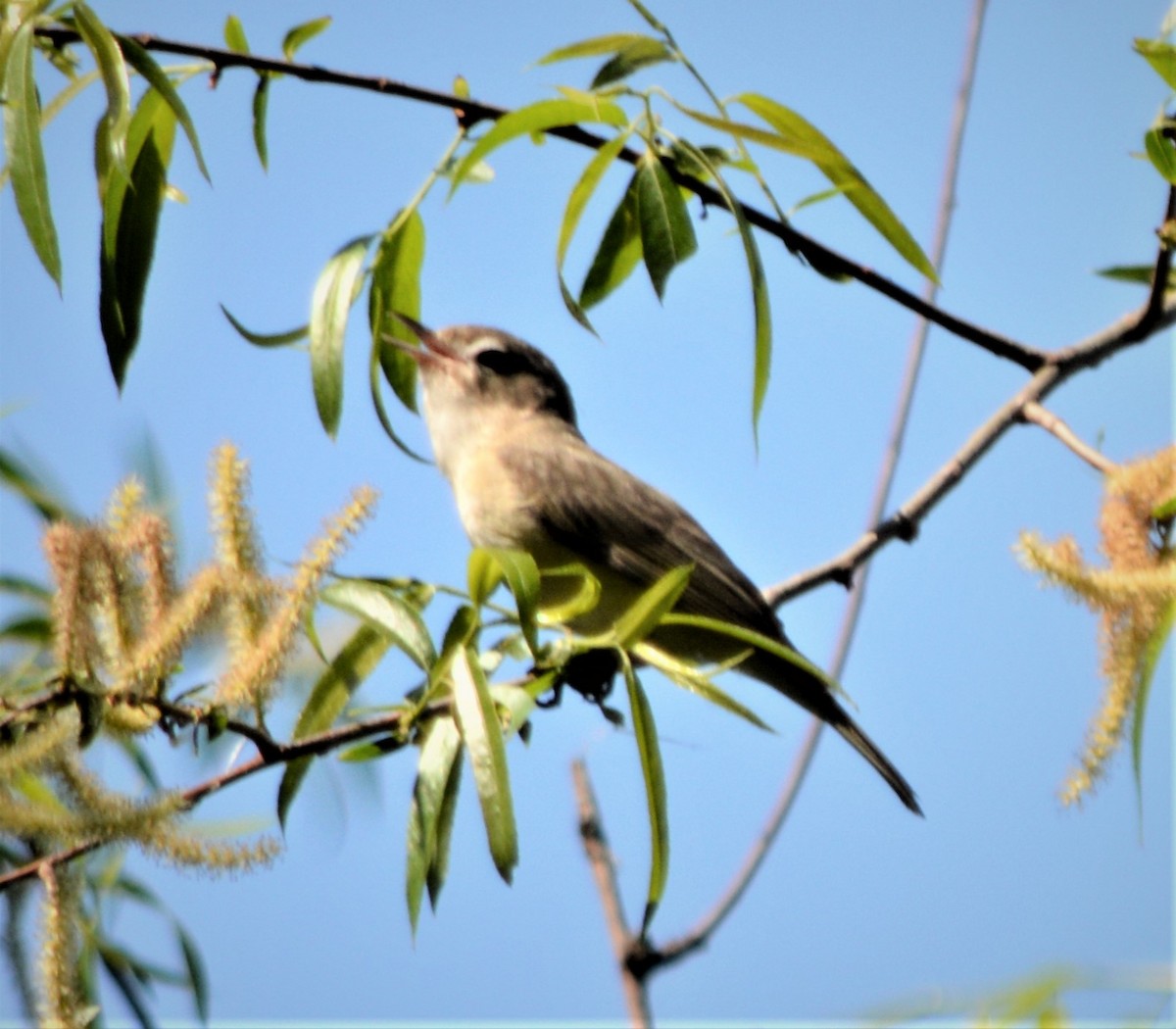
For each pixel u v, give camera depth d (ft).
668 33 26.71
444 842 22.97
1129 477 24.40
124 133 23.72
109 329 26.14
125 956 29.17
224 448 22.09
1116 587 22.27
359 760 24.20
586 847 31.99
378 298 28.78
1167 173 26.81
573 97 26.09
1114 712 22.22
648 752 21.59
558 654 23.15
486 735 21.16
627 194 29.07
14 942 21.68
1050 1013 21.20
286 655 21.94
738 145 27.89
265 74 28.40
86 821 20.16
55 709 21.36
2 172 25.11
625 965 30.68
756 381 25.31
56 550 21.67
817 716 35.94
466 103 28.68
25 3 24.63
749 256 25.52
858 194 28.09
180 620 21.44
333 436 26.12
